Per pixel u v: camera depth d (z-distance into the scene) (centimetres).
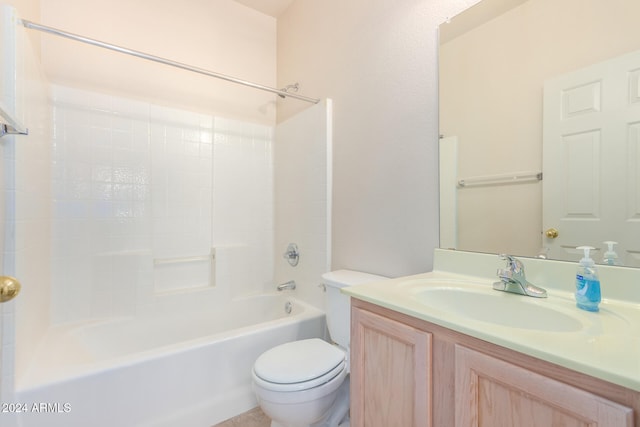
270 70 261
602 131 92
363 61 172
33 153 141
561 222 100
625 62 87
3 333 108
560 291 98
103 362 129
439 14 135
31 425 111
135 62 205
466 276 122
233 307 231
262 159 258
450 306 107
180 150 221
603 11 91
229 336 158
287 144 240
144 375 134
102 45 146
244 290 244
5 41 110
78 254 183
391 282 115
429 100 138
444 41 132
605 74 91
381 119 161
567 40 98
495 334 65
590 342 61
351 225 180
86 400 122
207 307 224
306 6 223
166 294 209
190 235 225
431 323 79
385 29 159
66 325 176
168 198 216
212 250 233
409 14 147
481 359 68
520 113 109
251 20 254
